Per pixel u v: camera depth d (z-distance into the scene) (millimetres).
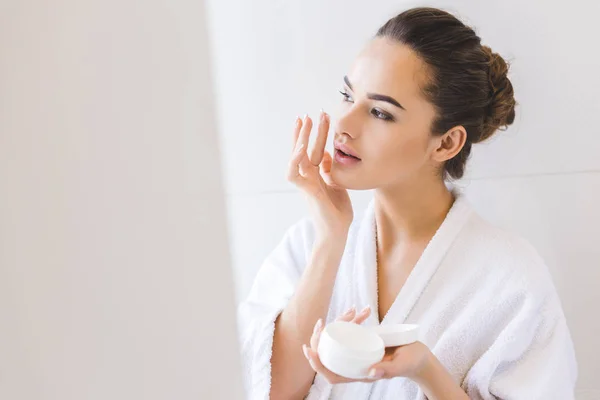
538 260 1050
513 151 1222
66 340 168
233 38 1271
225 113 1311
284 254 1214
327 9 1220
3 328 154
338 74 1246
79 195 170
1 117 153
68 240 168
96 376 176
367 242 1126
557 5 1140
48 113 163
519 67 1182
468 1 1175
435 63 938
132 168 184
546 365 1001
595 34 1135
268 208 1341
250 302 1182
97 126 175
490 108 1038
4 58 154
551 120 1191
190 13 206
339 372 780
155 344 194
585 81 1159
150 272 191
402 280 1100
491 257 1042
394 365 819
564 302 1261
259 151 1318
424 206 1076
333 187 1081
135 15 185
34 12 161
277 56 1263
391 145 960
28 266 159
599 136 1174
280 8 1236
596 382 1275
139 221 187
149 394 193
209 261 215
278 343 1089
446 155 1019
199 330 213
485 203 1257
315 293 1075
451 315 1050
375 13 1205
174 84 198
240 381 239
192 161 206
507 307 1017
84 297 172
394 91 936
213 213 217
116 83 180
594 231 1215
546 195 1224
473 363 1035
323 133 1039
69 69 168
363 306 1096
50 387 164
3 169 153
